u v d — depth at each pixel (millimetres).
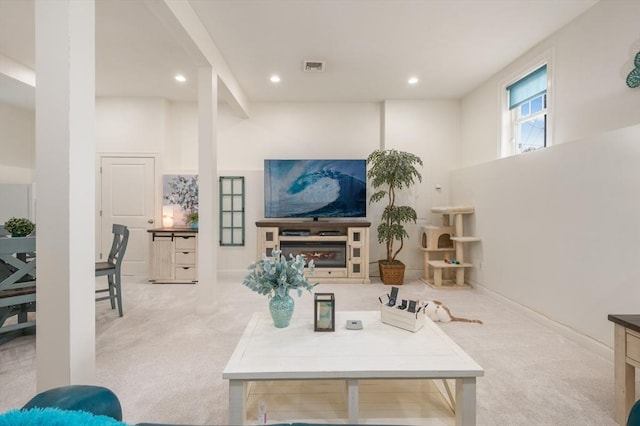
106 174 4965
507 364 2225
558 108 3115
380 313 1922
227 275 5113
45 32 1422
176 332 2775
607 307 2344
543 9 2773
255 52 3547
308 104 5238
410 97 4977
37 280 1427
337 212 4965
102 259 4980
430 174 5082
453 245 4785
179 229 4660
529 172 3191
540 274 3035
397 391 1595
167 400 1806
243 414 1299
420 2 2689
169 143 5141
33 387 1933
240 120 5238
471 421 1326
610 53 2582
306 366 1313
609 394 1878
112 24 2947
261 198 5160
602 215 2385
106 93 4793
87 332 1510
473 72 4082
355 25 3031
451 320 3049
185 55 3578
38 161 1420
